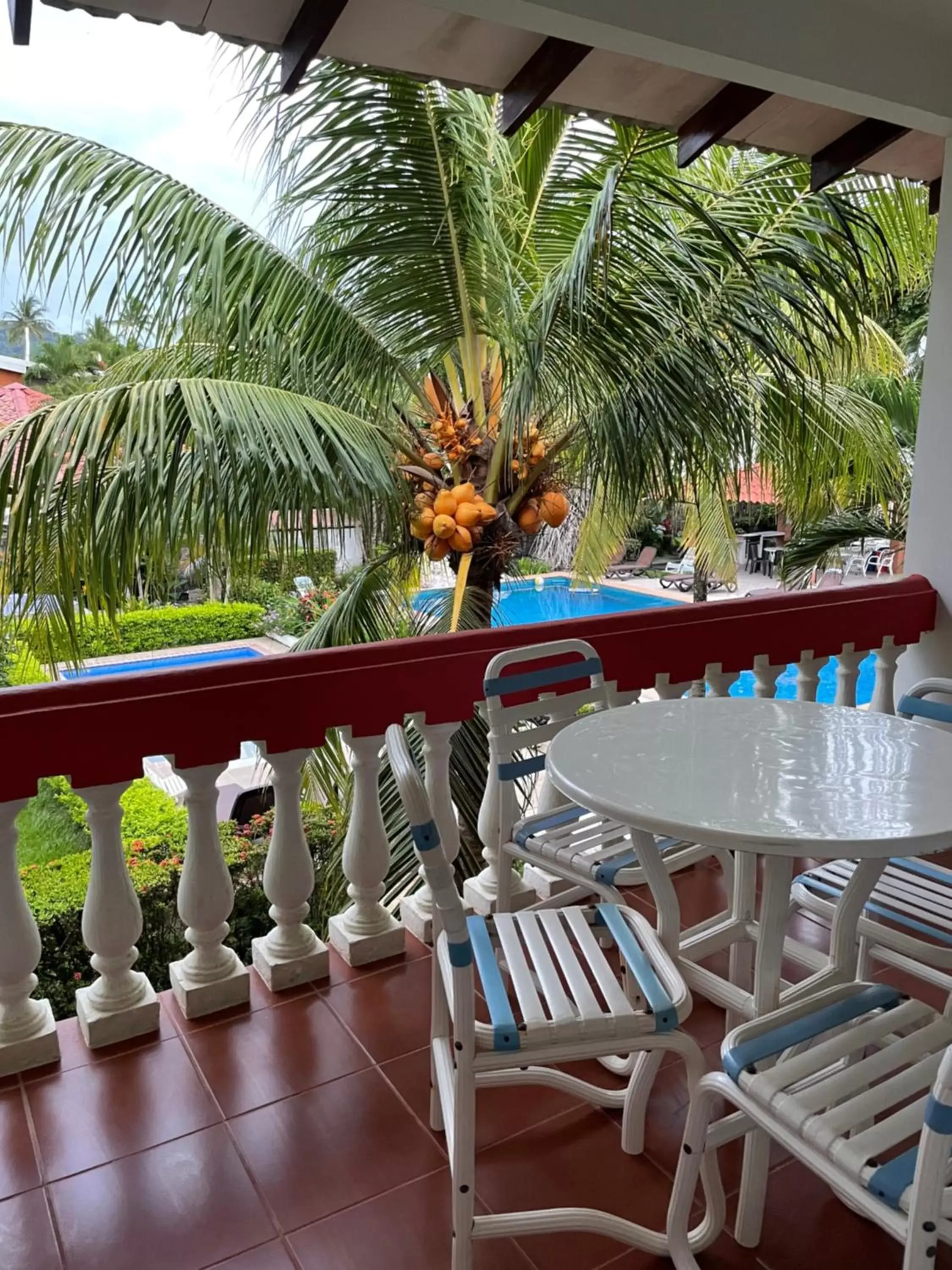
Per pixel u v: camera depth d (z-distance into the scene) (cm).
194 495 307
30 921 199
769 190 427
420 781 132
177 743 200
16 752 182
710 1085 134
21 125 345
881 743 181
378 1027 217
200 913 216
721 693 295
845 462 546
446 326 436
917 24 281
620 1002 144
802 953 183
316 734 219
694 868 302
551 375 393
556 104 293
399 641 231
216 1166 175
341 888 394
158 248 354
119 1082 197
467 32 248
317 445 320
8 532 295
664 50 248
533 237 466
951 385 329
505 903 218
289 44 237
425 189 381
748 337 390
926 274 537
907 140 333
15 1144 179
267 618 1060
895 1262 155
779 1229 162
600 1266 154
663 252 373
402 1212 164
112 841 202
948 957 171
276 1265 153
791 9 261
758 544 1178
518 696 250
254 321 374
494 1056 138
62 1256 155
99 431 296
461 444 425
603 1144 181
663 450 378
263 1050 208
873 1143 114
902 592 334
